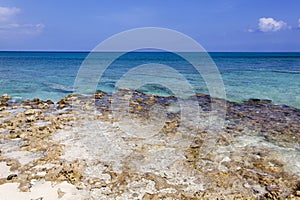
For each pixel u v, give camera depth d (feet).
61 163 25.48
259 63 190.19
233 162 26.30
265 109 50.34
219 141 32.19
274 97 62.59
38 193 20.51
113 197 20.34
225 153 28.53
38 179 22.49
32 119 39.42
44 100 58.54
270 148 29.99
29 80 90.58
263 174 23.93
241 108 51.06
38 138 32.01
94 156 27.43
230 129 37.09
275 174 23.91
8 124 36.96
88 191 21.02
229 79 93.35
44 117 41.11
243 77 99.30
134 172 24.21
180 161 26.55
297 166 25.49
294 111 48.83
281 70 129.08
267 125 39.29
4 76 101.19
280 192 21.01
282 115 45.65
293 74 109.60
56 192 20.72
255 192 21.07
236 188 21.61
